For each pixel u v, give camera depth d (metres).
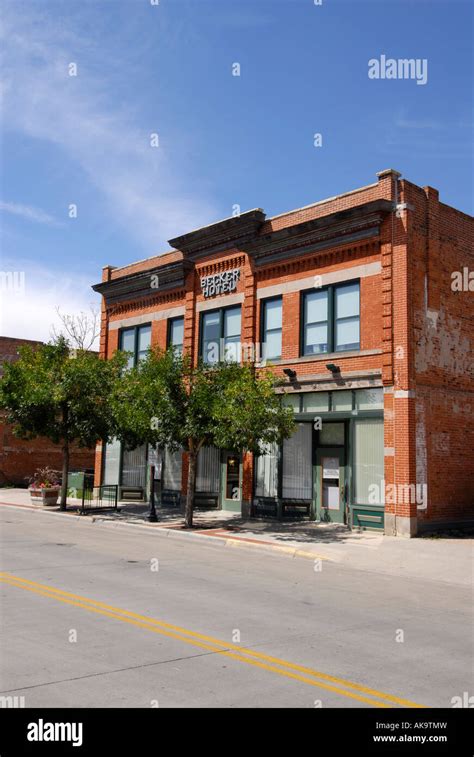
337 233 20.58
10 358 39.84
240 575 12.74
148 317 28.06
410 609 10.31
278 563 14.82
